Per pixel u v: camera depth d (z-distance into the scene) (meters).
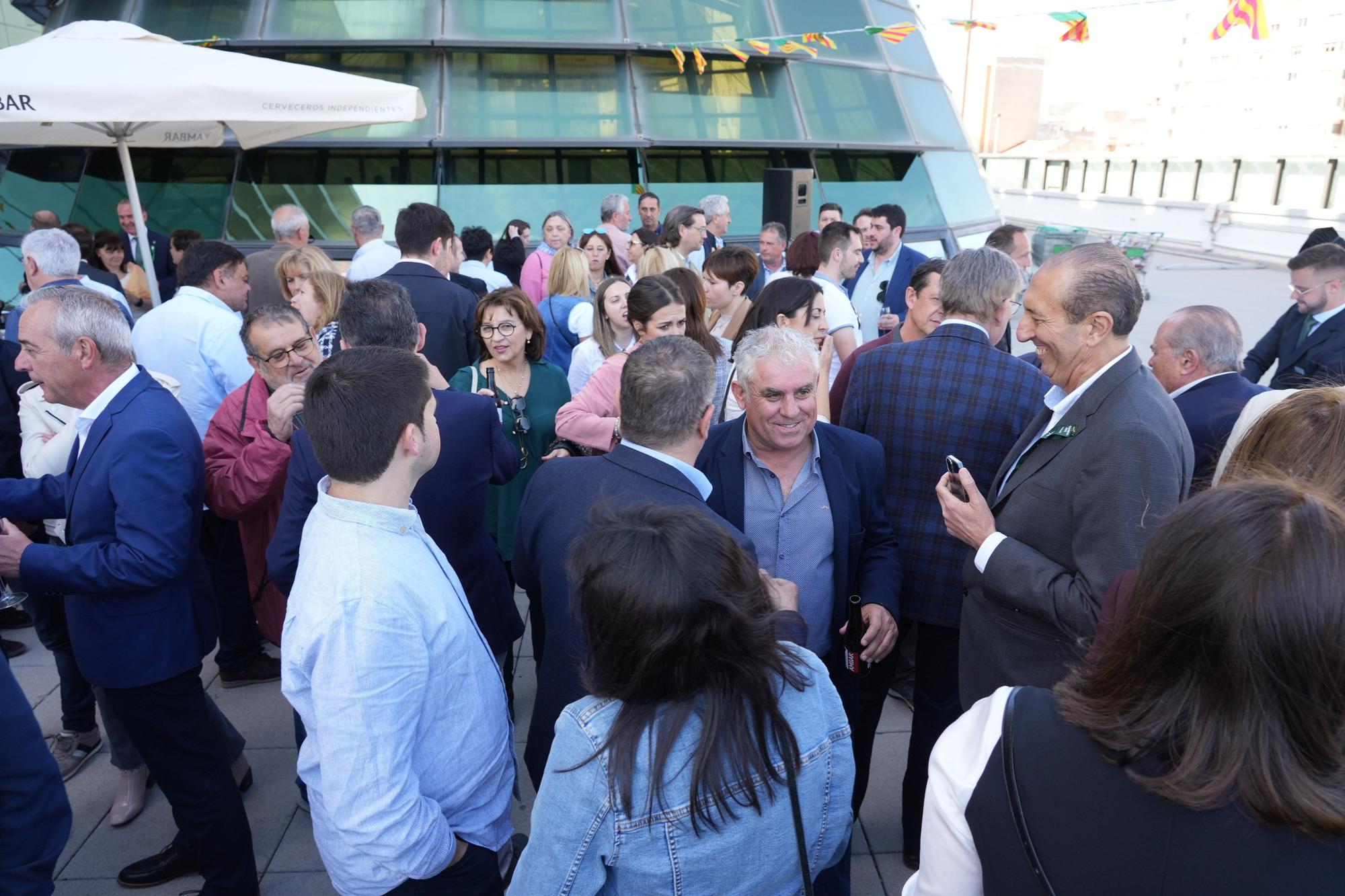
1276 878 0.80
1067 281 1.94
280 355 2.76
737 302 4.15
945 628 2.59
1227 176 26.38
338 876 1.51
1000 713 0.99
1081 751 0.91
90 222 8.84
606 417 3.23
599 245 6.46
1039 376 2.47
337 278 4.07
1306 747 0.80
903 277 6.15
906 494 2.59
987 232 10.88
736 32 9.85
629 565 1.15
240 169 8.91
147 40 4.61
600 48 9.33
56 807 1.47
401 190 8.96
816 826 1.28
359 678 1.41
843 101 10.23
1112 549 1.85
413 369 1.59
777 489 2.30
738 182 9.58
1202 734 0.83
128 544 2.10
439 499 2.37
